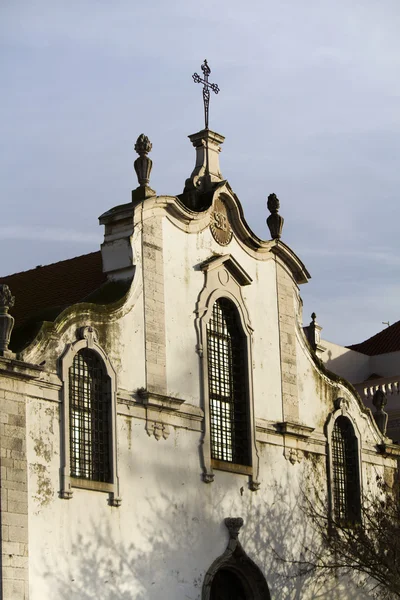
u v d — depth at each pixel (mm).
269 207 51812
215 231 48406
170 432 44656
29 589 38406
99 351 42156
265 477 48719
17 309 47438
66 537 39938
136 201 44938
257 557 47500
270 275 51156
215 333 47875
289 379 51000
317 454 51906
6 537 37906
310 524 50438
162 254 45688
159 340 44875
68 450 40312
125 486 42469
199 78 49531
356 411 54469
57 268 50375
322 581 50531
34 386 39719
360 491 53469
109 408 42156
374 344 73812
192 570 44375
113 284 44469
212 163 49469
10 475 38406
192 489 45125
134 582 42000
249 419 48219
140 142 45844
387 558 48500
